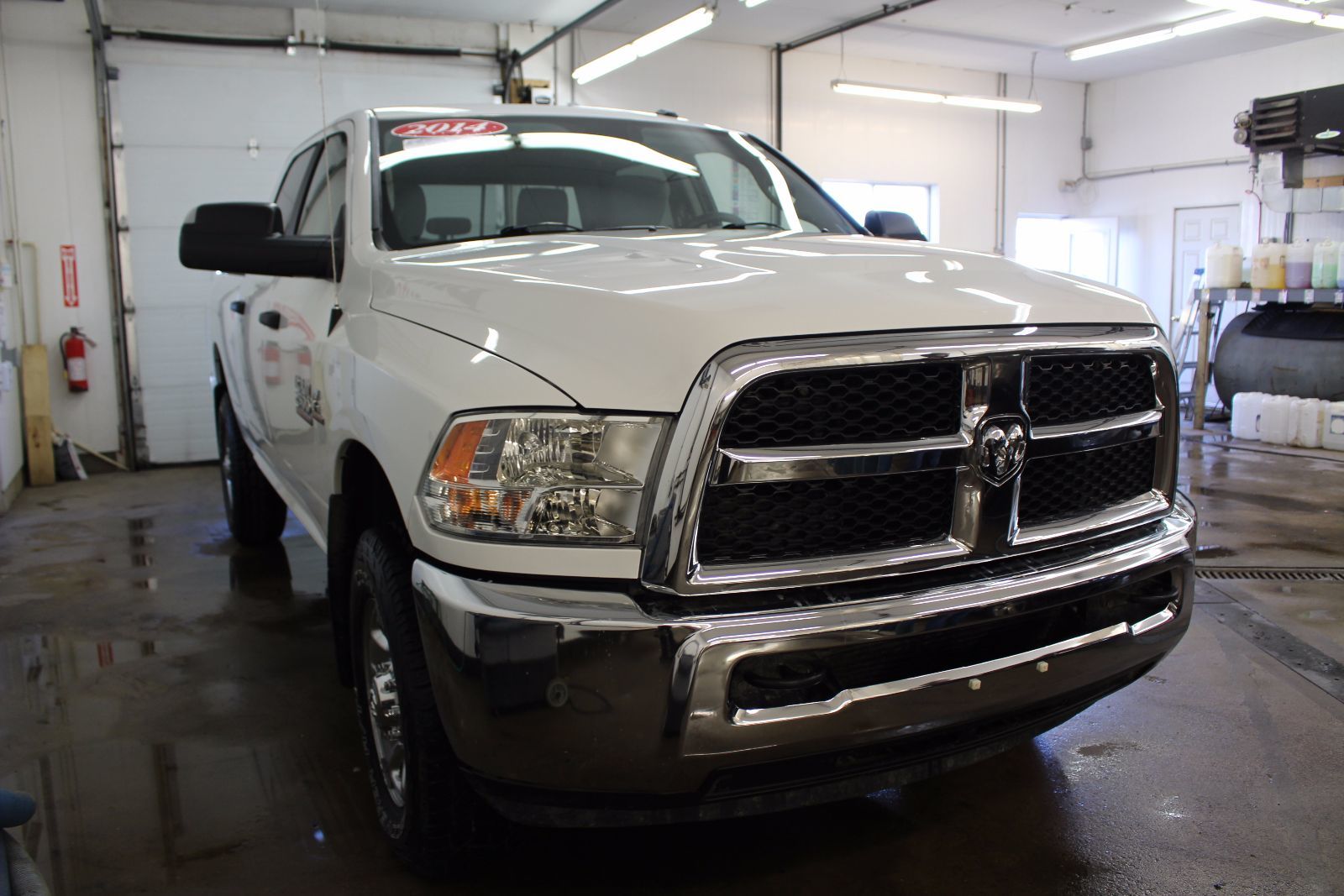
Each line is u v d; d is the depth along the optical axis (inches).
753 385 59.8
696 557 60.0
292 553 196.4
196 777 99.6
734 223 114.6
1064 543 72.1
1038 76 577.6
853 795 69.0
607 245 89.2
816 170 516.1
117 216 343.6
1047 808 90.5
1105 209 597.0
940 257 80.7
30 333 335.3
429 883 79.4
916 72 540.4
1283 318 355.6
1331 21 413.1
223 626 150.2
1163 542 77.4
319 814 91.7
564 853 83.7
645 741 59.7
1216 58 534.0
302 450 109.4
